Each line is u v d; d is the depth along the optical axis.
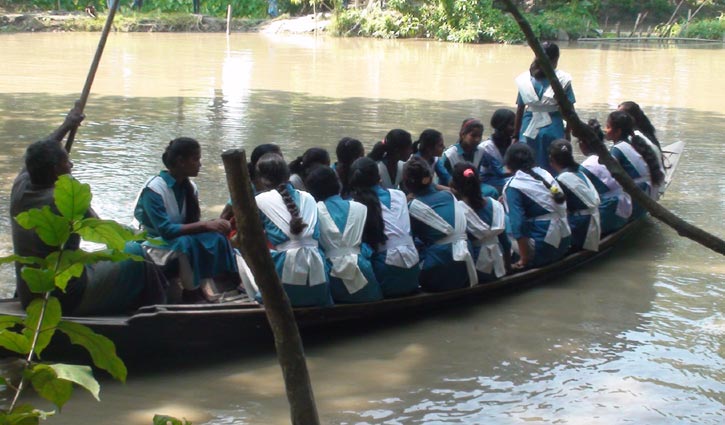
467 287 5.18
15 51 20.97
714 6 37.69
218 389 4.14
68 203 1.79
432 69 19.59
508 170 5.81
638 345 4.71
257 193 5.14
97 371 4.30
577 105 13.84
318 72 18.33
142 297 4.43
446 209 5.11
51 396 1.82
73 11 31.77
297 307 4.57
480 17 29.30
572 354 4.59
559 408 3.96
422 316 5.13
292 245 4.52
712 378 4.30
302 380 1.84
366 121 11.77
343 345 4.70
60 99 13.29
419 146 6.03
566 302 5.38
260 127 11.14
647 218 7.48
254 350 4.61
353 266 4.67
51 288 1.79
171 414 3.86
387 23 29.62
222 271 4.84
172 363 4.42
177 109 12.60
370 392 4.11
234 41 26.33
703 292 5.58
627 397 4.08
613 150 6.54
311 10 34.50
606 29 34.12
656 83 17.38
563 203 5.62
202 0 34.12
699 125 12.23
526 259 5.60
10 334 1.85
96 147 9.68
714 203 7.81
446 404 3.99
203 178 8.25
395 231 4.91
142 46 23.44
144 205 4.67
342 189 5.48
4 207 6.95
